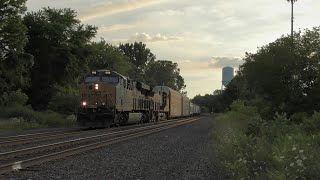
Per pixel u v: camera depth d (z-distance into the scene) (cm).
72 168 1434
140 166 1528
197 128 4172
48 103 6234
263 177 1048
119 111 3784
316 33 3481
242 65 3888
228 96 10206
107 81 3734
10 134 2969
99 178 1266
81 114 3622
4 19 5709
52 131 3247
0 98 5538
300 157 953
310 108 3388
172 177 1305
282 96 3500
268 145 1486
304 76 3441
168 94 6638
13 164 1346
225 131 2859
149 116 5169
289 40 3544
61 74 6794
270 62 3503
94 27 7212
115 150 2012
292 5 5172
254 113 4547
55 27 6719
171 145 2350
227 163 1289
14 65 5725
